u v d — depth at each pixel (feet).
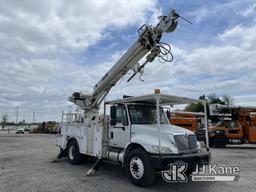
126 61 30.78
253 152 52.47
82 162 33.86
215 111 65.26
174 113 72.28
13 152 47.62
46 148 55.62
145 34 28.17
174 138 23.06
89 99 36.19
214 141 63.62
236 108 64.80
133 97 26.18
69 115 37.29
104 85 34.65
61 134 37.65
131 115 27.02
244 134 63.67
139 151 23.45
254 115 63.10
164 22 26.89
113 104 29.37
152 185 23.70
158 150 22.11
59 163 34.73
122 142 27.27
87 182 24.38
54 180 24.98
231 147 66.08
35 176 26.63
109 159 28.86
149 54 29.12
